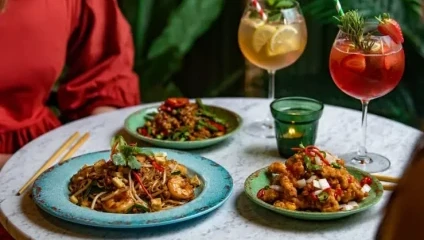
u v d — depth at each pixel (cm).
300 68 270
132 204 112
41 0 167
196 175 124
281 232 109
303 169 115
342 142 142
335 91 257
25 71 168
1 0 142
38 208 118
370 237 107
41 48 169
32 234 109
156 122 143
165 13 271
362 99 131
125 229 110
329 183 114
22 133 172
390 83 127
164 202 115
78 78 177
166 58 261
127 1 262
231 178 121
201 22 258
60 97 180
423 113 264
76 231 110
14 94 171
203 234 109
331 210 110
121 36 179
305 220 112
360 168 130
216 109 151
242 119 145
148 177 117
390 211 61
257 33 147
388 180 124
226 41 279
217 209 117
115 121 153
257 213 115
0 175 129
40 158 136
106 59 180
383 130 148
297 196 113
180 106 144
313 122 133
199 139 139
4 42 165
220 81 285
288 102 137
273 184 117
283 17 147
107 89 177
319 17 236
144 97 267
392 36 126
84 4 177
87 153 133
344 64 127
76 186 119
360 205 113
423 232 58
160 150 131
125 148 117
